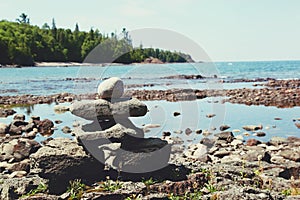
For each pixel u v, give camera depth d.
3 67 87.56
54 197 7.45
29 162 9.95
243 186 7.98
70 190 7.86
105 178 8.34
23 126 16.23
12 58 91.56
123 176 8.35
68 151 8.22
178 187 7.90
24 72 67.69
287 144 12.84
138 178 8.35
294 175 9.42
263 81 43.62
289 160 10.64
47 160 8.08
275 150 11.99
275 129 15.84
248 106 22.73
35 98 28.36
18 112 21.86
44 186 7.88
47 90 35.41
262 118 18.44
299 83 37.59
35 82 45.53
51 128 16.38
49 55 97.50
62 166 8.06
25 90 35.69
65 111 21.91
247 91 30.06
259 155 10.43
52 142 8.61
